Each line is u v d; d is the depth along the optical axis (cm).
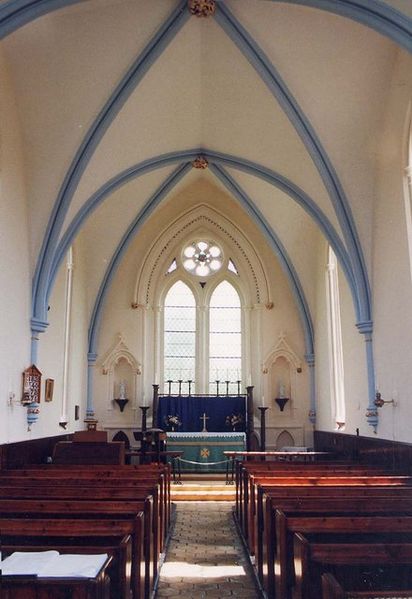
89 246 1577
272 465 943
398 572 379
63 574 293
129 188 1483
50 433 1243
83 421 1567
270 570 541
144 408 1504
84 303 1583
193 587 629
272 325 1675
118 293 1681
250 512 754
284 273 1636
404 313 977
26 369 1083
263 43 984
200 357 1681
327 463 1017
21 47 923
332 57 971
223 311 1723
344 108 1048
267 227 1573
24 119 1050
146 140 1233
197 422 1603
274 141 1207
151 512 577
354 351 1252
